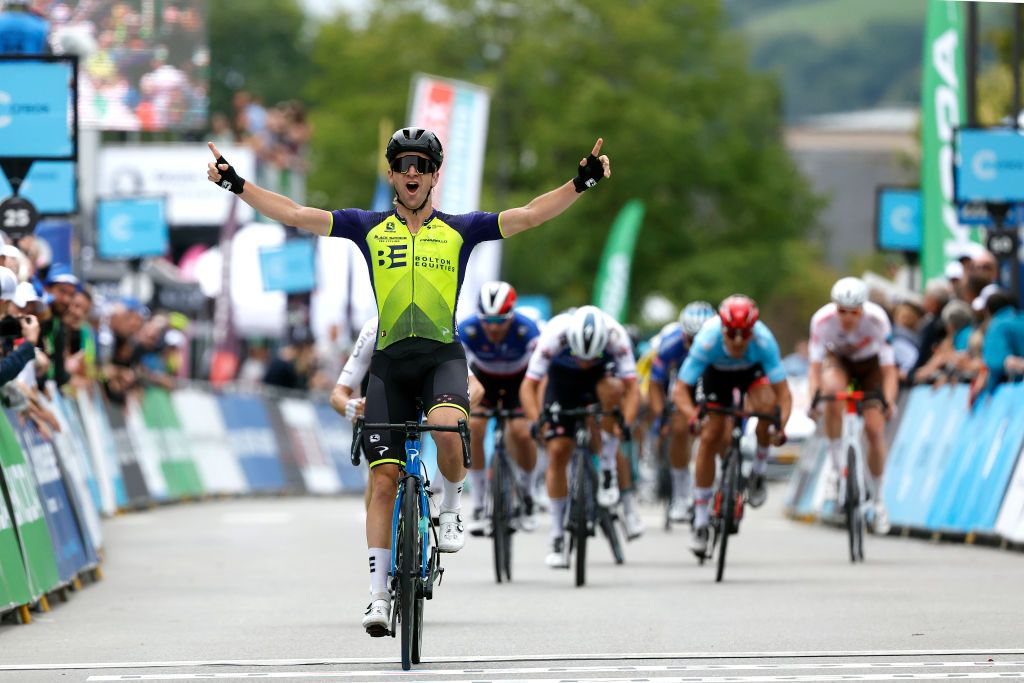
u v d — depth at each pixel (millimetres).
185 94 59812
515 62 136000
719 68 142625
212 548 36969
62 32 54625
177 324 59375
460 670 18094
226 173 18281
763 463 31625
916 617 22922
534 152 138500
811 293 192125
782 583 28422
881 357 34000
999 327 35344
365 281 82812
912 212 56938
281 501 57219
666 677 17406
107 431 48156
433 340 18438
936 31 50219
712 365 31156
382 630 18078
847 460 33062
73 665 18734
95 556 30203
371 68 141750
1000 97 84188
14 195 32938
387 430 18359
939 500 38594
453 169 79375
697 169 139500
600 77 137625
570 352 30266
